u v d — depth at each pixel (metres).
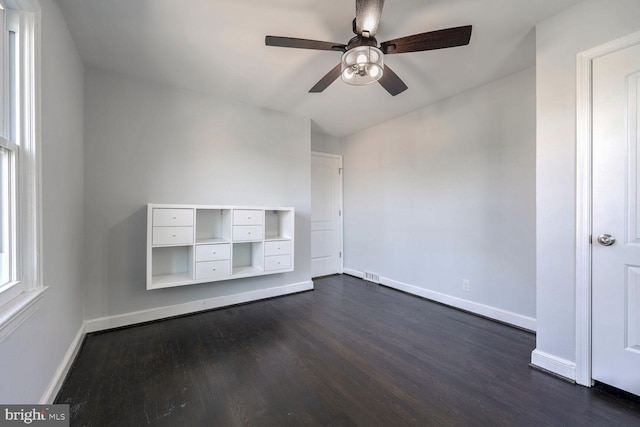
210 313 2.95
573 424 1.42
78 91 2.24
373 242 4.21
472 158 2.94
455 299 3.10
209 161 3.06
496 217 2.75
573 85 1.75
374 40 1.69
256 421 1.43
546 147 1.88
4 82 1.28
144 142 2.70
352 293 3.66
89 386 1.70
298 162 3.71
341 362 1.99
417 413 1.49
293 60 2.38
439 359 2.04
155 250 2.77
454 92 3.00
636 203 1.55
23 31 1.36
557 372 1.83
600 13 1.64
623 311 1.59
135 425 1.40
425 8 1.75
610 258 1.64
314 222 4.52
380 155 4.08
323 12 1.81
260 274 3.14
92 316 2.45
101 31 1.99
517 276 2.60
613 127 1.62
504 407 1.54
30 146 1.37
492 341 2.32
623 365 1.59
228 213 2.98
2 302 1.13
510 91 2.63
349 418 1.46
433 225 3.34
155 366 1.93
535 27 1.93
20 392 1.19
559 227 1.83
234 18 1.87
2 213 1.24
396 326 2.62
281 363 1.98
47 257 1.53
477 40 2.09
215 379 1.78
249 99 3.20
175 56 2.32
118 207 2.57
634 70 1.54
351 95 3.09
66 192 1.89
